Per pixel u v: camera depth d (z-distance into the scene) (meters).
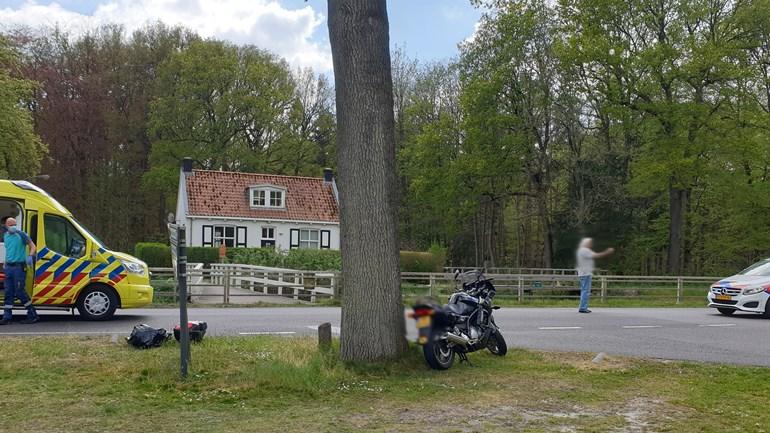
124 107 56.84
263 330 12.45
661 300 24.30
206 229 39.38
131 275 13.51
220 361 8.27
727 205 37.06
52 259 12.88
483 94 37.28
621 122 34.38
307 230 41.66
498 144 38.12
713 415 6.87
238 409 6.62
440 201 42.62
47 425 6.00
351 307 8.38
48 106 52.38
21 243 12.27
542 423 6.39
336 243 42.22
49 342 9.55
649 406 7.17
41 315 14.04
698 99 33.72
